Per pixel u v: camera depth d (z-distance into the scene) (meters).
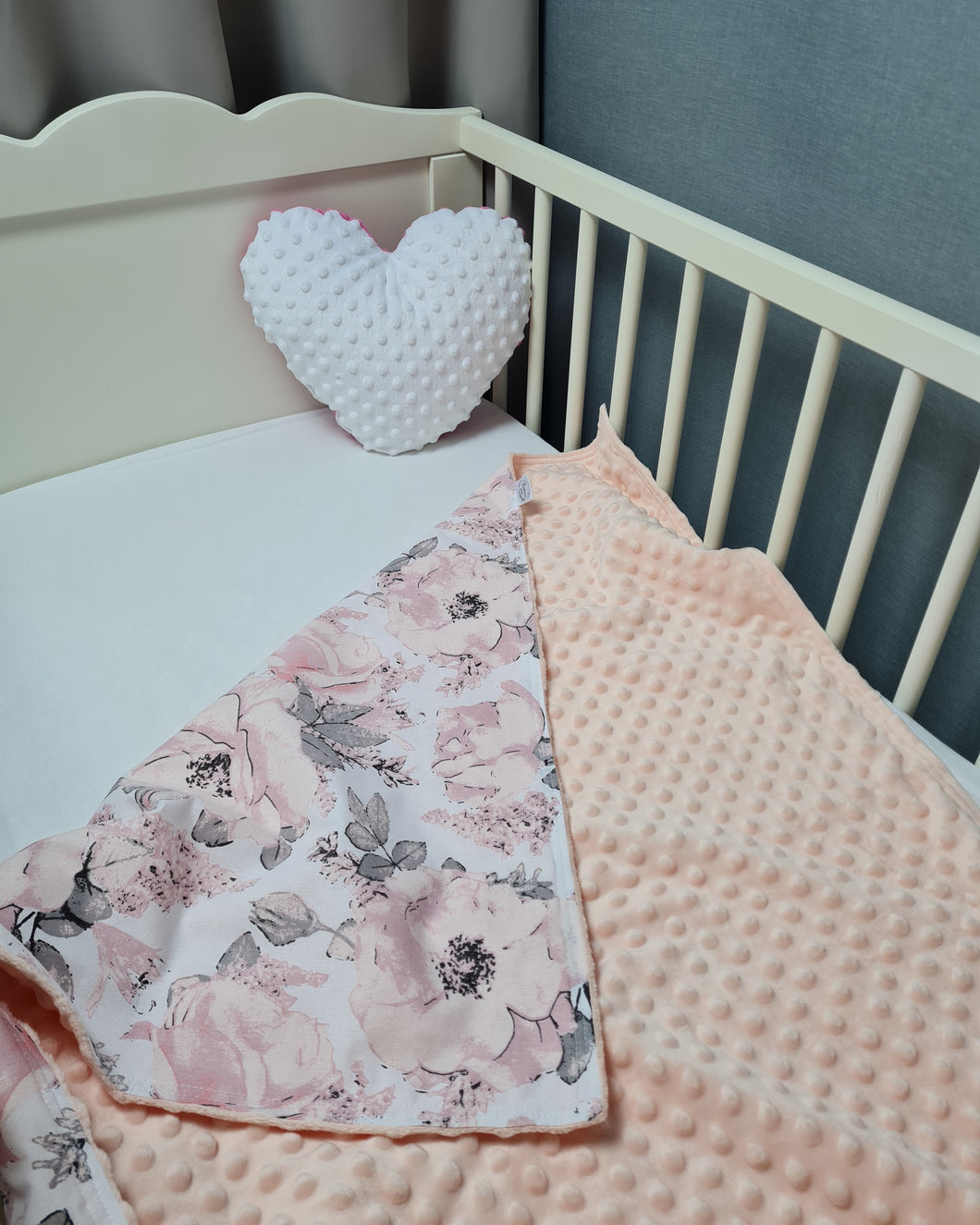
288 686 0.84
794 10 0.86
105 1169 0.55
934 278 0.83
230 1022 0.62
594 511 1.06
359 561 1.04
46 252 1.05
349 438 1.26
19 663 0.90
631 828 0.75
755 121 0.94
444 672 0.88
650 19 1.01
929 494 0.91
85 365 1.14
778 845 0.75
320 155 1.14
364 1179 0.56
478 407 1.34
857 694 0.85
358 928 0.66
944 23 0.74
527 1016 0.63
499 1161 0.57
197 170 1.08
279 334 1.12
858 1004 0.65
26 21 0.95
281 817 0.74
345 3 1.07
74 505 1.12
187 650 0.93
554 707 0.86
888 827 0.76
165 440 1.25
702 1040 0.63
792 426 1.03
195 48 1.02
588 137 1.18
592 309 1.22
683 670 0.88
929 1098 0.60
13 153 0.97
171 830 0.71
